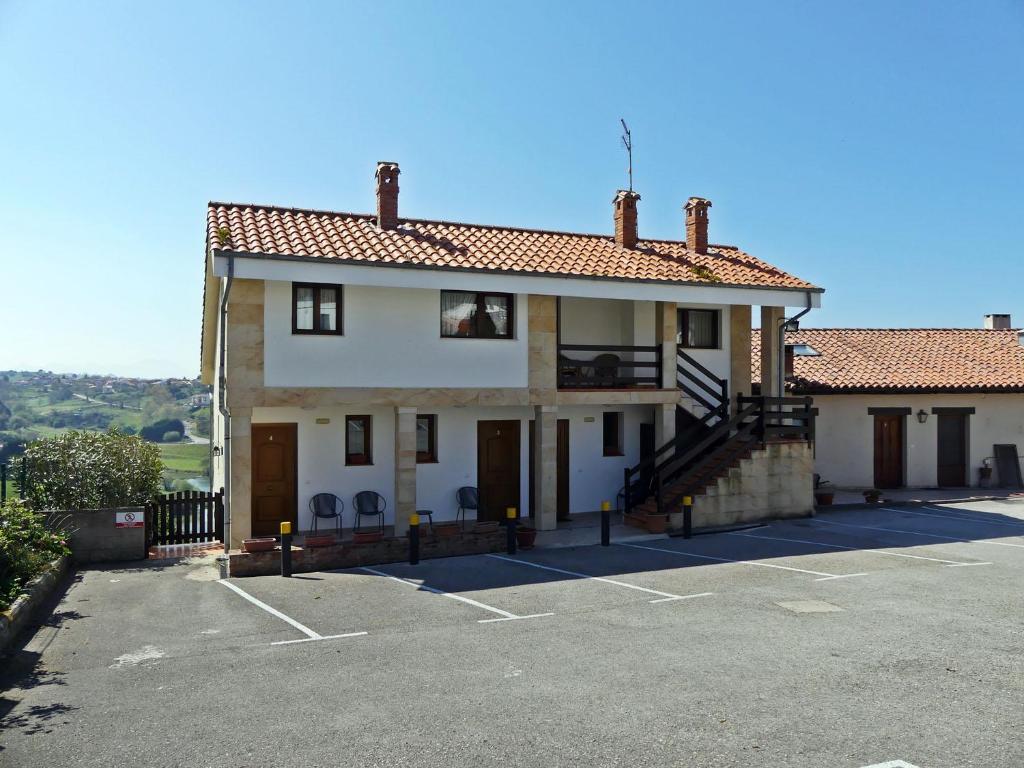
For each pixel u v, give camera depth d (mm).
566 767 6125
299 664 8742
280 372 15414
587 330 20594
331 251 15633
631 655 8891
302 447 17109
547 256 18562
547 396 17891
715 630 9883
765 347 20828
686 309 21062
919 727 6801
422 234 18109
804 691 7676
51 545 13180
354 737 6730
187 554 15672
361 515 17531
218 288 18438
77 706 7551
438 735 6746
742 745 6477
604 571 13727
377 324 16266
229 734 6840
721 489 18594
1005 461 24891
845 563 14117
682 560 14617
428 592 12305
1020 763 6129
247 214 17188
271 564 13930
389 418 17859
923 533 17328
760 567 13867
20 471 15562
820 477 23609
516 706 7367
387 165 18141
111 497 16266
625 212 20922
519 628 10133
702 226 21984
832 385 22938
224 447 16078
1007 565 13820
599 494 20391
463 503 18359
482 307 17547
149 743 6688
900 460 24422
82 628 10359
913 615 10500
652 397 19078
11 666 8789
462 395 17000
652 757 6277
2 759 6422
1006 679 7969
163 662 8891
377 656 9000
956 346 27016
